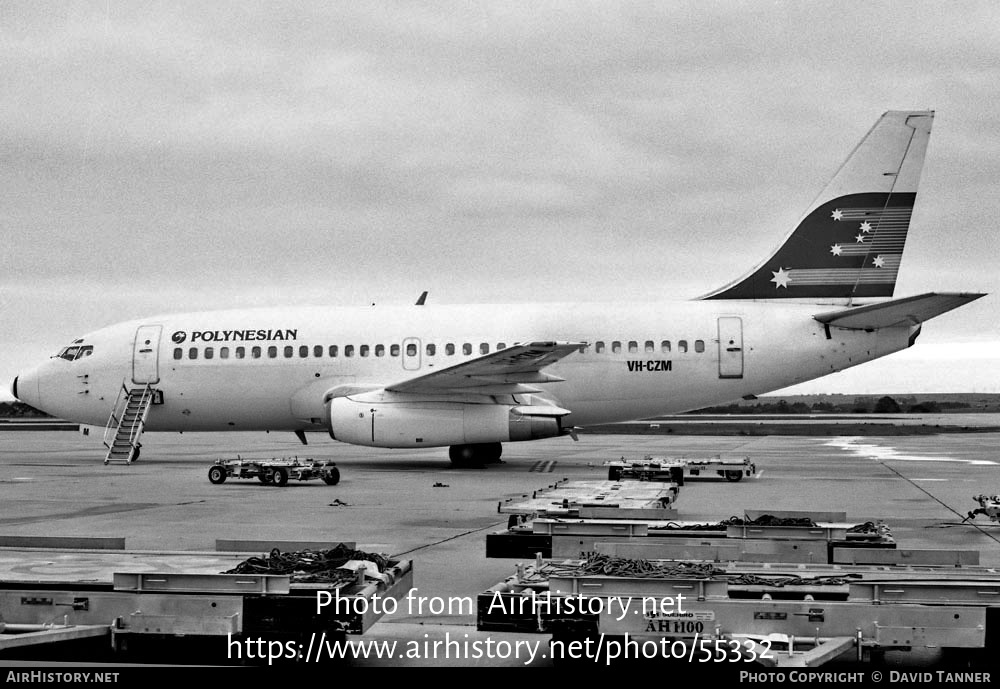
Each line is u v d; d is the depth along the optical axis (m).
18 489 23.48
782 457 35.53
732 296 30.69
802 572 9.98
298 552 10.47
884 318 28.92
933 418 94.25
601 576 8.75
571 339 30.23
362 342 31.08
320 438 57.09
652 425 79.00
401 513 18.16
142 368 32.16
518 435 28.88
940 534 15.30
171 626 8.51
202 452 40.19
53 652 8.67
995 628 8.29
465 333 30.77
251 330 31.77
